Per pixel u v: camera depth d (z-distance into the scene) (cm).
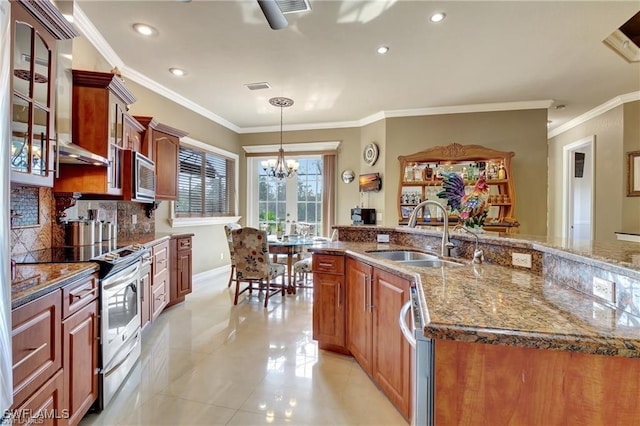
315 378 220
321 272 262
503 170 446
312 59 330
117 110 262
